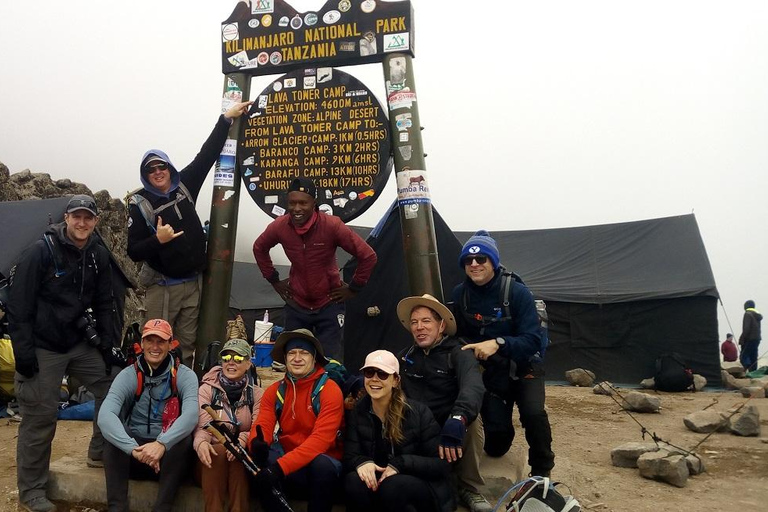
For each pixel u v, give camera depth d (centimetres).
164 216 495
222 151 564
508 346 418
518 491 360
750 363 1809
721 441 768
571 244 1658
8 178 1634
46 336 429
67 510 446
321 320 497
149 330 416
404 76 538
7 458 638
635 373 1431
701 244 1509
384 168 539
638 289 1445
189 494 427
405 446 376
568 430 855
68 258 438
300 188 460
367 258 478
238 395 432
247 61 575
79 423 824
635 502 518
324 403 393
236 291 2258
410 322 427
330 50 553
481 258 430
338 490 386
